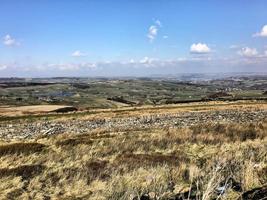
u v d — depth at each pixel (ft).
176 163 57.88
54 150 77.36
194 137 93.86
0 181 48.06
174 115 186.50
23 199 42.39
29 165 58.44
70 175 51.19
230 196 28.43
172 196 33.71
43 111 299.99
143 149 78.33
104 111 235.20
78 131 144.66
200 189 32.04
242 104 246.06
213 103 266.36
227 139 90.17
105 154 71.05
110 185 40.83
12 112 292.81
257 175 34.99
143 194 34.42
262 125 126.00
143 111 212.43
